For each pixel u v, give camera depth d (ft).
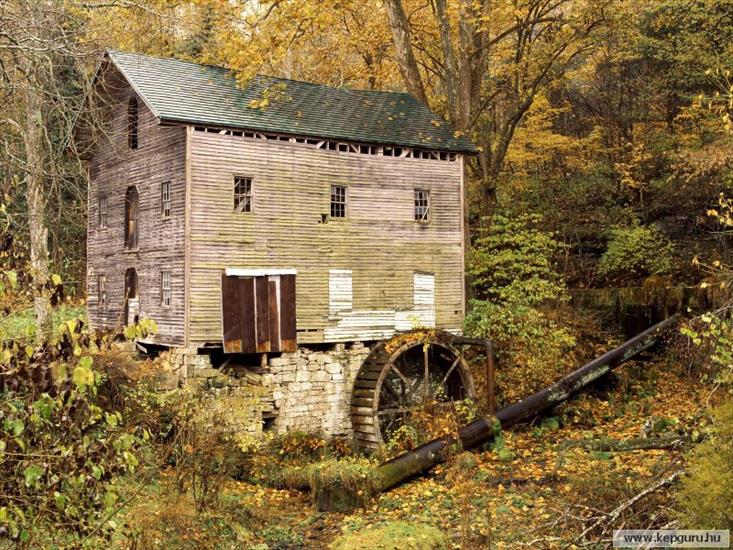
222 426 50.19
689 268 80.79
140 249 69.05
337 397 68.85
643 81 98.22
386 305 72.28
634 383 72.84
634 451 53.06
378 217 72.28
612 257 87.76
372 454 62.85
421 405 66.28
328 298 68.80
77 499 20.29
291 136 66.90
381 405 73.15
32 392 17.69
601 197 97.91
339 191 70.74
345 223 70.28
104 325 75.66
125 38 86.53
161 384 55.42
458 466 44.39
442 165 76.79
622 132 101.71
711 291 70.64
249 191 65.21
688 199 86.58
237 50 68.54
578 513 37.19
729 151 66.80
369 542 33.50
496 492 47.83
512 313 74.69
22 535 18.28
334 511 47.78
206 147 62.64
